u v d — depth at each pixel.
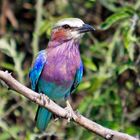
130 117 13.66
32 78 11.00
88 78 13.96
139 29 13.70
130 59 12.78
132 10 12.47
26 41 15.34
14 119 14.47
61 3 14.95
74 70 10.88
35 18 15.40
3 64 13.56
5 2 15.30
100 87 13.27
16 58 13.63
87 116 12.86
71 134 13.55
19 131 13.89
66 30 10.85
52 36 11.00
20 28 15.41
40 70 10.87
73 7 14.98
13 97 14.20
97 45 13.79
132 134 12.55
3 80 8.02
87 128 8.59
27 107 13.91
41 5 13.91
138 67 13.05
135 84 13.79
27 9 15.59
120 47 13.65
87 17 15.02
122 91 13.82
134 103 14.06
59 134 13.53
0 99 14.13
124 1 14.81
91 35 13.91
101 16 15.06
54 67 10.80
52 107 8.79
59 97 11.20
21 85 8.25
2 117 13.58
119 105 13.12
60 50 10.82
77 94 14.45
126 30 12.50
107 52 13.59
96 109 13.17
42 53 10.93
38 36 13.70
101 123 12.62
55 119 9.10
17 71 13.50
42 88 11.05
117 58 13.83
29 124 13.94
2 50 13.63
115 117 13.15
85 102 12.95
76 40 10.86
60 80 10.86
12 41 13.96
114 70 13.24
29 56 15.26
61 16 14.40
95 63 14.20
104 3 14.23
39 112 10.73
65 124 13.65
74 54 10.85
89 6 14.81
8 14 15.31
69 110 8.88
